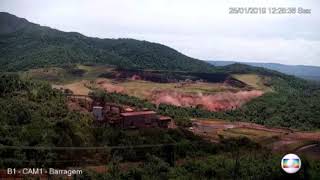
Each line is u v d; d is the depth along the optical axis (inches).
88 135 3599.9
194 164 3341.5
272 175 3321.9
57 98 4682.6
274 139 5049.2
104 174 2866.6
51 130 3358.8
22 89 4761.3
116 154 3417.8
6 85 4584.2
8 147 2898.6
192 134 4446.4
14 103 3836.1
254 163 3570.4
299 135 5452.8
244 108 7480.3
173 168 3235.7
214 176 3206.2
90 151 3316.9
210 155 3784.5
